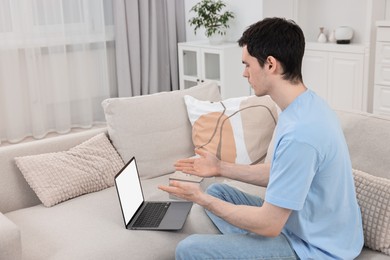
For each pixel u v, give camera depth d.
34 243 1.88
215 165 1.97
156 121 2.58
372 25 4.16
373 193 1.78
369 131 1.99
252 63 1.62
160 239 1.90
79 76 4.68
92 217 2.06
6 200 2.23
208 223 2.01
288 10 4.66
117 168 2.44
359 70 4.28
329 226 1.62
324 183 1.56
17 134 4.46
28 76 4.41
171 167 2.58
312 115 1.54
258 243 1.64
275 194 1.52
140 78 5.02
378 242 1.74
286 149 1.50
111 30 4.85
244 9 4.61
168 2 4.98
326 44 4.48
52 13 4.42
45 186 2.21
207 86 2.84
